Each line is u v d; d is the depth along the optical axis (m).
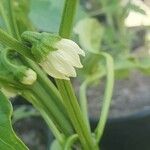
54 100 0.10
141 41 0.24
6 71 0.09
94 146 0.10
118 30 0.20
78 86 0.21
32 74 0.09
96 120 0.19
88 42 0.16
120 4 0.20
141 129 0.19
